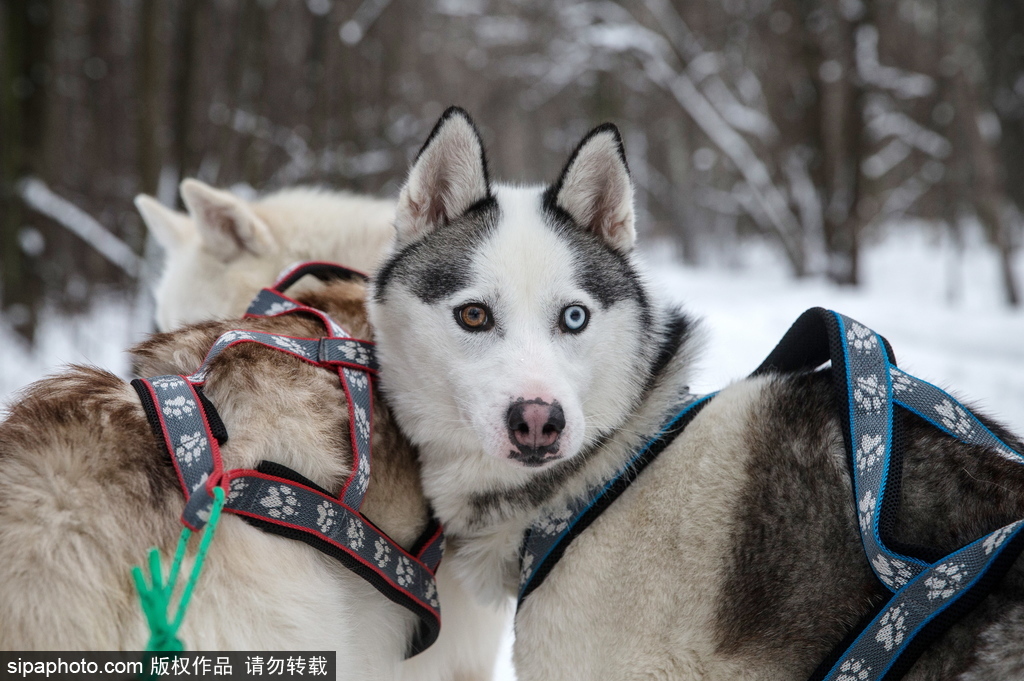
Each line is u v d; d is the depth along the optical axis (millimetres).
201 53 10000
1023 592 1532
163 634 1315
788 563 1709
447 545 2047
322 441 1744
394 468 1938
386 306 1951
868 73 16312
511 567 2004
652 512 1828
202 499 1465
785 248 17422
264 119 10734
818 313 1883
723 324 8281
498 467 1868
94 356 8602
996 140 19969
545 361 1762
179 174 9547
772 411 1860
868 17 16281
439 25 21000
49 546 1424
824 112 16688
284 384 1778
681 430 1917
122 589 1461
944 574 1517
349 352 1932
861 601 1668
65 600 1408
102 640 1428
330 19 12039
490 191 2080
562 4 20375
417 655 2041
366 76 14383
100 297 12852
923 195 25891
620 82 21453
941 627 1514
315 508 1689
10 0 8883
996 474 1682
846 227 16250
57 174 12938
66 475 1499
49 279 9500
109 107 15430
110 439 1562
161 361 1888
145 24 9758
